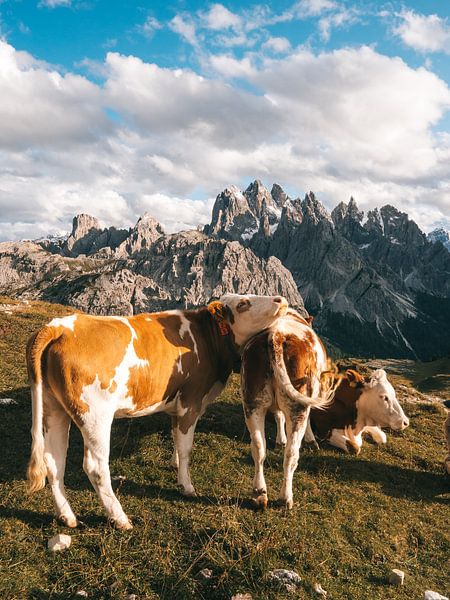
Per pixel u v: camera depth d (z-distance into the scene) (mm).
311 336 3533
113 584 2512
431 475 4363
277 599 2533
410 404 6355
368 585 2766
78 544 2787
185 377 3363
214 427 4676
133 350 3049
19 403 4590
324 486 3828
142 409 3184
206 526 3006
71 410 2834
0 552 2654
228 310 3559
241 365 3523
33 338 2826
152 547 2779
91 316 3127
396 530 3350
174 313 3523
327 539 3102
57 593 2465
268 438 4613
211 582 2609
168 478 3641
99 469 2859
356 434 4656
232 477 3732
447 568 3035
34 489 2803
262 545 2811
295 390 3205
